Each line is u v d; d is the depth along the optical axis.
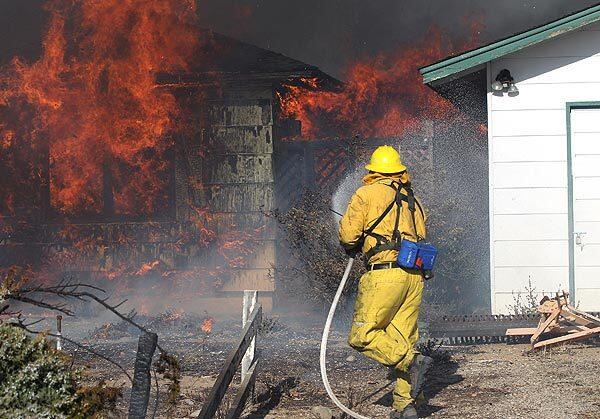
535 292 12.13
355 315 6.79
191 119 14.80
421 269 6.71
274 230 14.61
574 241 12.07
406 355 6.60
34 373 4.51
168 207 14.89
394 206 6.78
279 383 8.44
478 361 9.34
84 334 12.34
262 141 14.66
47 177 15.01
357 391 8.00
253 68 14.55
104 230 14.87
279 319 13.55
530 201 12.16
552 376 8.32
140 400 4.59
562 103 12.12
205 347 11.06
